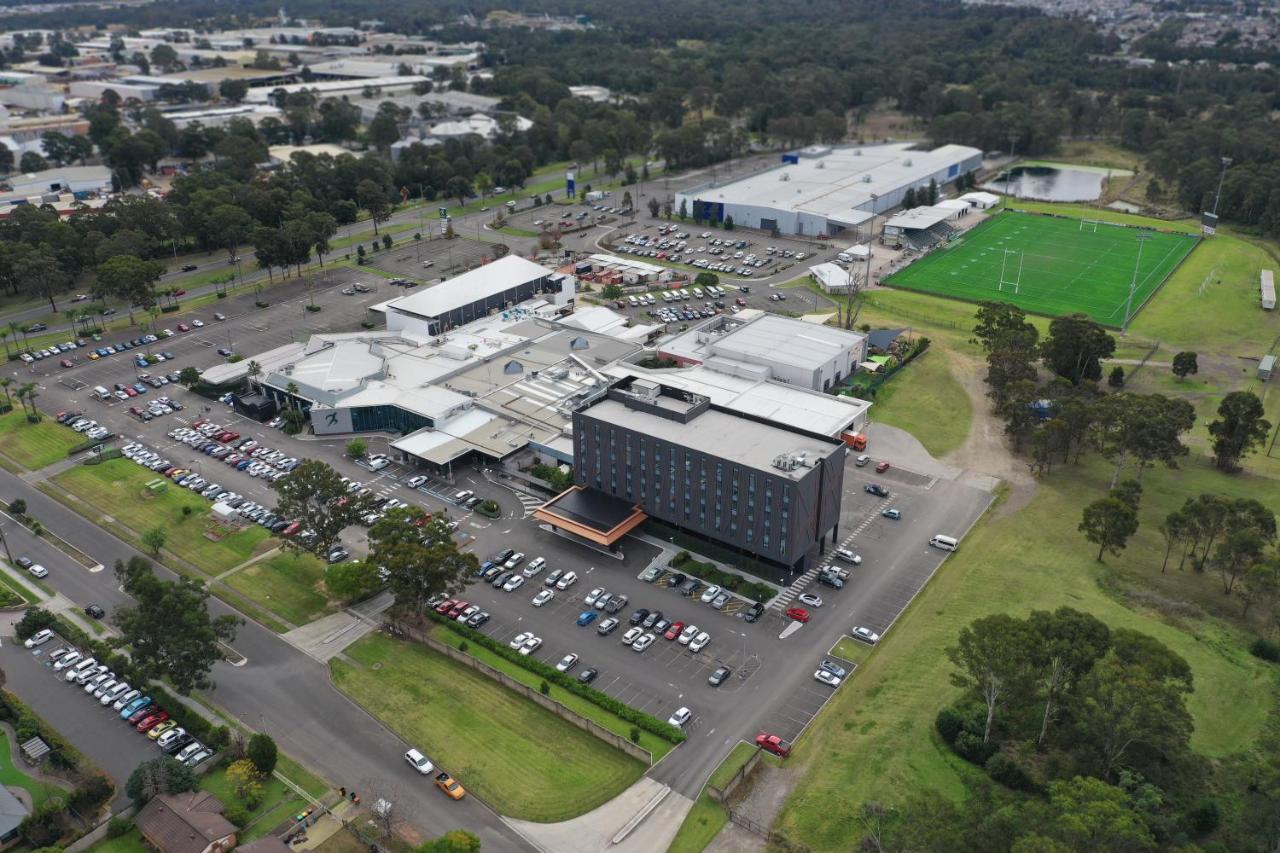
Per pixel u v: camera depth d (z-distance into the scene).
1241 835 116.75
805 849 120.56
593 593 174.00
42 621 167.50
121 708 149.75
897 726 139.62
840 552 185.12
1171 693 122.38
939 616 165.62
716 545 186.62
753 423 190.88
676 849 122.62
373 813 126.81
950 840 108.06
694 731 142.50
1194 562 179.62
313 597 177.00
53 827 126.88
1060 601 167.38
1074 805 107.56
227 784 134.62
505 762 138.00
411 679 155.12
